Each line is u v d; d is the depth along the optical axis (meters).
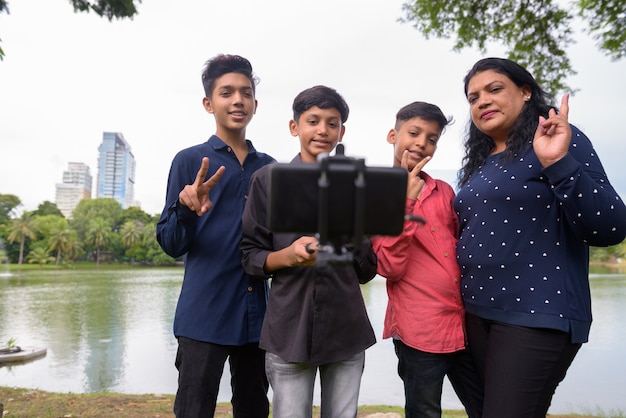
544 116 2.52
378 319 22.47
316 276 2.27
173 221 2.54
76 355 16.77
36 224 98.50
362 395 10.24
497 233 2.37
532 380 2.19
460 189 2.74
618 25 7.19
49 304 34.62
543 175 2.29
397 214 1.43
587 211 2.05
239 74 2.89
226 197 2.81
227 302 2.68
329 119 2.52
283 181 1.42
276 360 2.34
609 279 60.97
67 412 5.43
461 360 2.67
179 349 2.72
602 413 7.64
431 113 2.75
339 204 1.39
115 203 115.19
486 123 2.52
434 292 2.55
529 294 2.25
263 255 2.37
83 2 7.52
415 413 2.57
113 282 58.12
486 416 2.28
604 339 18.30
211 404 2.66
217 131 2.99
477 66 2.57
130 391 11.81
